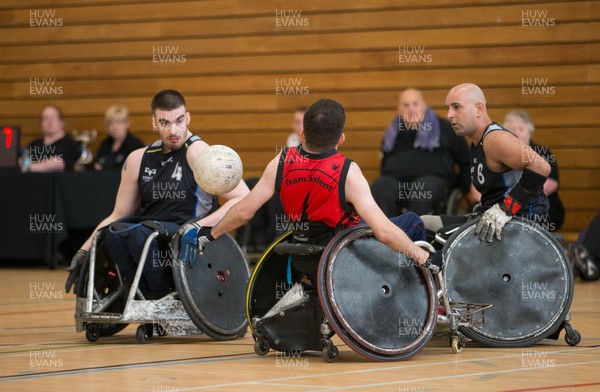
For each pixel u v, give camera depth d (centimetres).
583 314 1036
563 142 1712
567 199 1714
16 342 854
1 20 2014
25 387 601
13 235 1642
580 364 693
